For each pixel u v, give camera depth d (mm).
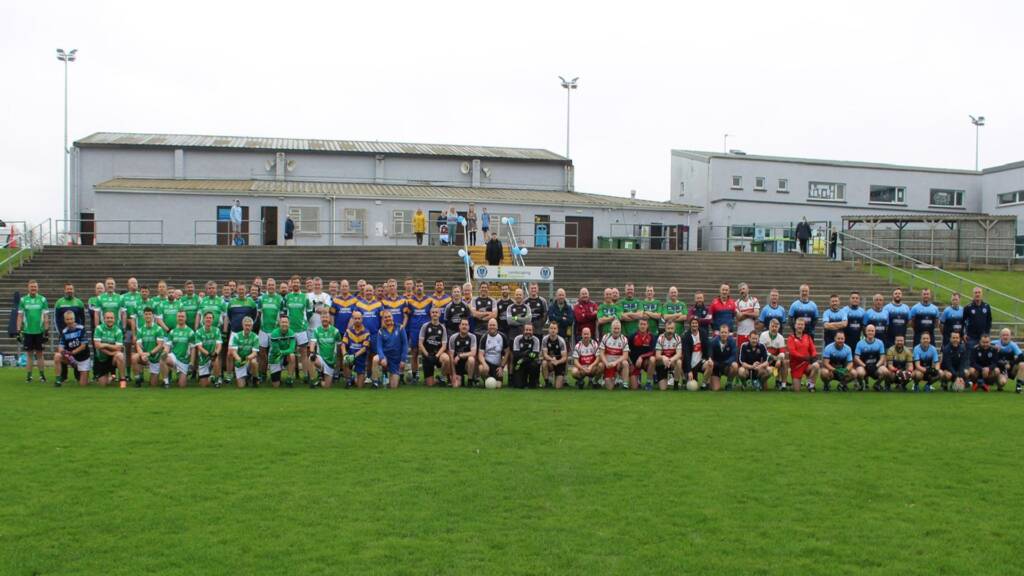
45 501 8594
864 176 53594
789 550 7406
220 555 7133
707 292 30344
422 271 31156
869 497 9031
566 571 6867
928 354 18453
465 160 51250
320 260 32500
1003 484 9594
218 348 17844
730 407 15141
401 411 14117
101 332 17578
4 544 7379
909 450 11336
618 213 46219
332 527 7859
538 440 11711
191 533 7672
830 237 39906
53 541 7457
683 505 8648
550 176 52500
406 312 18562
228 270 31047
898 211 54031
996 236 41062
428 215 44469
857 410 14992
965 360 18469
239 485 9219
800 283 32094
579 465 10250
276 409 14250
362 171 50000
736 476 9820
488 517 8188
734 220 51688
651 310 18688
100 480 9391
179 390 17047
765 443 11711
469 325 18406
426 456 10633
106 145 46938
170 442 11367
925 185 54250
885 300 30562
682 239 47094
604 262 33844
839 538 7734
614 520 8156
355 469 9930
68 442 11328
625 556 7211
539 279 22703
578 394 16891
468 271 29797
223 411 13992
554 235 45438
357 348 17625
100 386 17719
